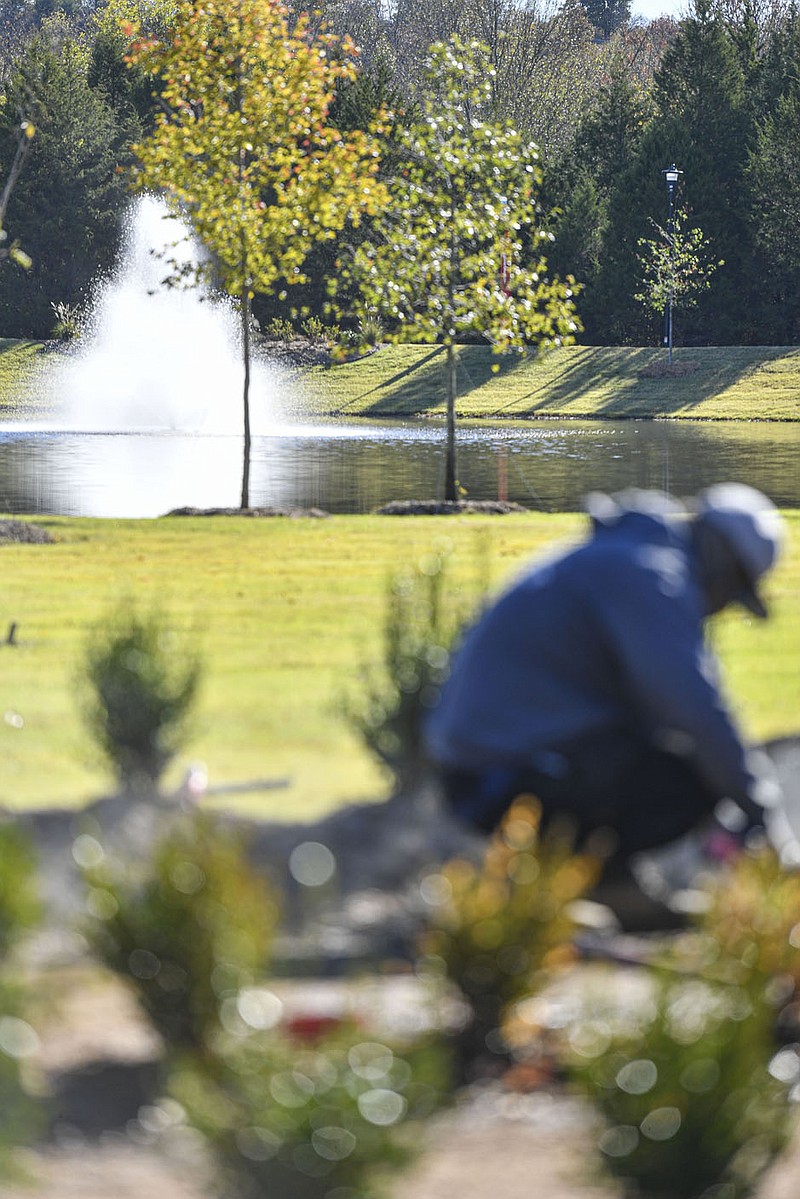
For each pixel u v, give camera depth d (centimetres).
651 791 1038
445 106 6066
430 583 1438
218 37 5378
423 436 11712
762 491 6931
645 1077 648
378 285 6025
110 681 1416
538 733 1028
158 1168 669
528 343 18288
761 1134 657
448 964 770
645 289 18662
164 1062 723
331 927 994
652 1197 646
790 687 1995
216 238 5503
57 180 19925
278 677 2048
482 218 6078
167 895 698
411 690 1353
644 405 15562
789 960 721
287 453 9712
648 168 18612
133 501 6353
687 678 971
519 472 8231
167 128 5472
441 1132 698
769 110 19675
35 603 2769
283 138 5497
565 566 1032
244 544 3825
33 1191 641
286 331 18850
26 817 1182
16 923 677
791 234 18738
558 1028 780
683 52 19925
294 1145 600
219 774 1495
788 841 1019
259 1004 684
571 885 780
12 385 16938
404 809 1182
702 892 967
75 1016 824
